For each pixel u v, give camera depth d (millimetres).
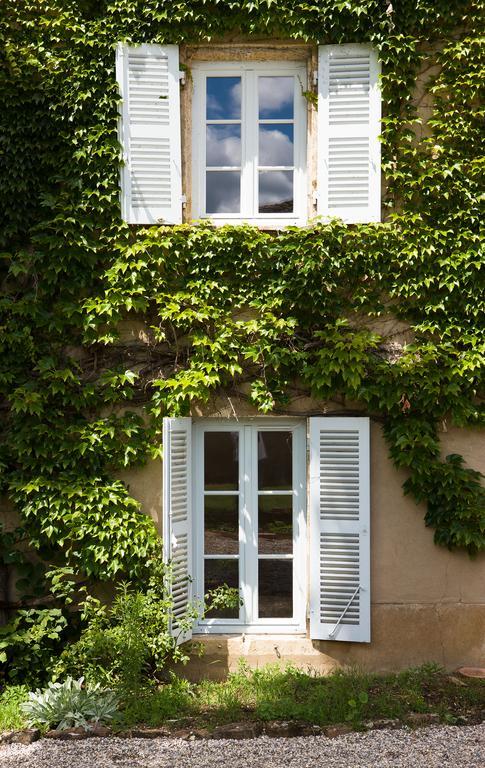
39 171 6742
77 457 6566
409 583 6715
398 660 6680
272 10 6695
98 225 6719
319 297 6602
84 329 6617
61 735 5367
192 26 6789
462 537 6551
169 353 6746
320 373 6535
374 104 6746
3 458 6602
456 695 6016
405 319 6723
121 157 6703
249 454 6898
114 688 5953
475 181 6699
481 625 6695
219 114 7074
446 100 6754
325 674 6590
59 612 6293
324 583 6633
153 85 6797
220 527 6910
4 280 6750
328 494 6648
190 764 4902
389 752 5027
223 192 7090
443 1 6664
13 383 6645
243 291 6668
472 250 6602
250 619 6836
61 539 6414
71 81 6730
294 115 7066
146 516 6617
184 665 6578
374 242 6613
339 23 6719
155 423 6691
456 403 6574
